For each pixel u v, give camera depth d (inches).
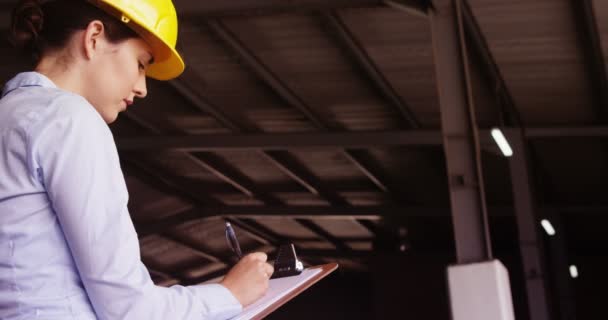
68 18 55.5
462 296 205.2
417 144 487.5
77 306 49.4
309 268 65.7
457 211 285.1
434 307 789.2
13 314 48.4
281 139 510.9
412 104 459.2
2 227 49.1
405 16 359.3
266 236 796.0
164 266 818.2
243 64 433.1
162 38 58.4
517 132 481.7
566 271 658.8
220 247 807.7
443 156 537.6
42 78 54.1
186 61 438.6
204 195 671.8
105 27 56.1
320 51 408.2
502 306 201.5
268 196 664.4
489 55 394.9
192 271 850.1
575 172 565.0
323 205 671.8
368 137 494.6
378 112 479.5
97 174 49.8
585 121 476.4
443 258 797.9
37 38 56.0
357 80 436.5
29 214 49.4
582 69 402.9
